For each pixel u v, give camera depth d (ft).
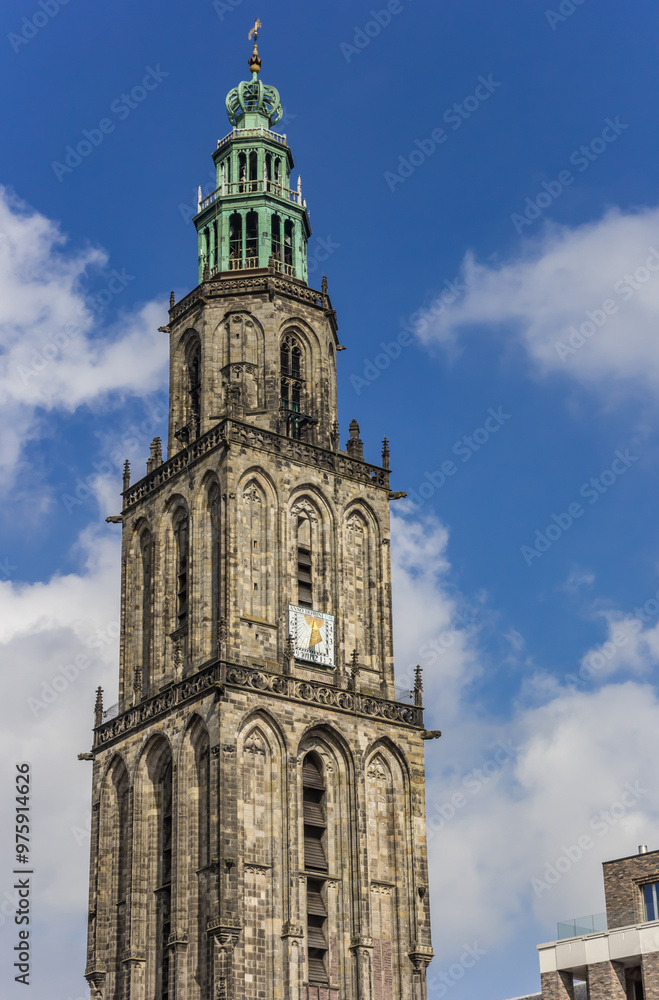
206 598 348.79
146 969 332.39
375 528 372.58
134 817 343.05
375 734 349.61
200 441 361.51
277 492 356.59
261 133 403.95
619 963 285.43
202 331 378.73
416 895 341.82
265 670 336.49
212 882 318.04
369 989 327.06
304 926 326.85
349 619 361.30
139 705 351.25
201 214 399.65
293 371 381.60
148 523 372.58
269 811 329.31
